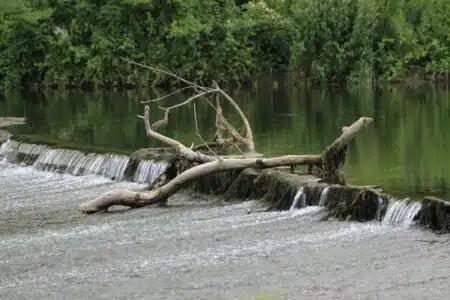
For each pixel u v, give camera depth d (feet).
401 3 198.39
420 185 70.33
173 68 202.80
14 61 209.26
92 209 72.28
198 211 70.33
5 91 204.54
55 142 101.65
